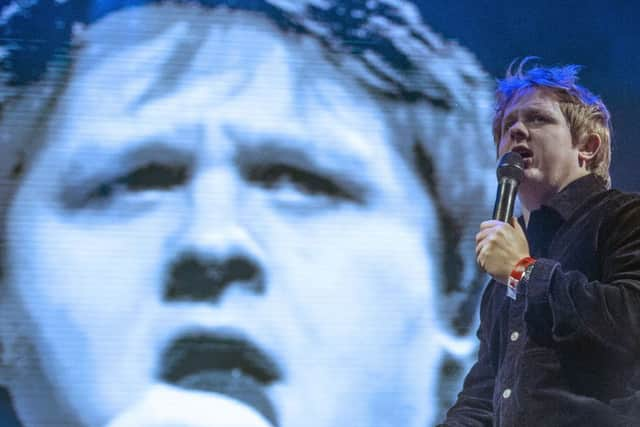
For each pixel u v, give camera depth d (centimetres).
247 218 1370
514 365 545
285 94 1395
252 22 1408
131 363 1343
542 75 627
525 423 527
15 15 1390
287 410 1338
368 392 1347
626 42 1385
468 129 1395
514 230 548
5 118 1373
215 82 1394
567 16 1396
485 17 1404
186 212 1370
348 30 1408
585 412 517
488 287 626
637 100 1368
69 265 1357
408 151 1394
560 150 595
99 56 1393
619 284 510
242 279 1358
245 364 1343
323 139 1389
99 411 1331
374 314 1362
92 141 1377
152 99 1388
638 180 1344
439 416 1348
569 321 508
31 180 1368
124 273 1358
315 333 1352
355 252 1371
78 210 1367
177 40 1400
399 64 1403
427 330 1362
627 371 516
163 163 1376
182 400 1335
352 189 1382
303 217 1373
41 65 1384
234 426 1326
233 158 1381
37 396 1335
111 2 1403
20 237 1359
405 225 1381
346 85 1400
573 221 568
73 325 1345
